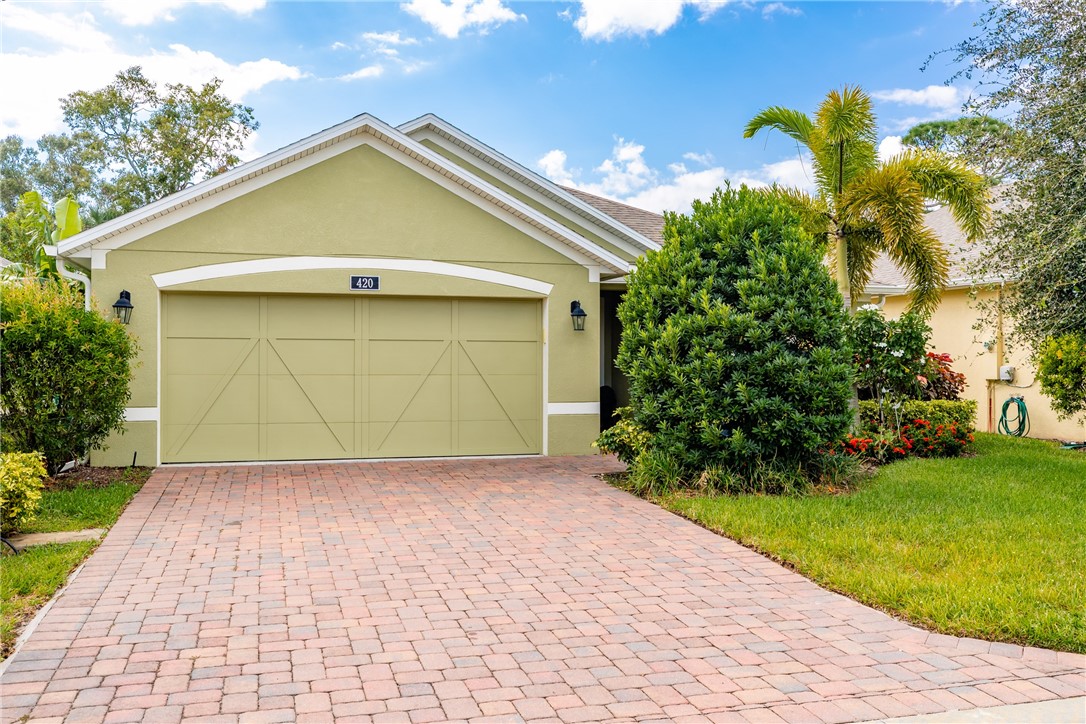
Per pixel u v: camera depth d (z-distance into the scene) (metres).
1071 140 9.51
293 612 5.55
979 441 13.98
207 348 11.72
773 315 9.61
